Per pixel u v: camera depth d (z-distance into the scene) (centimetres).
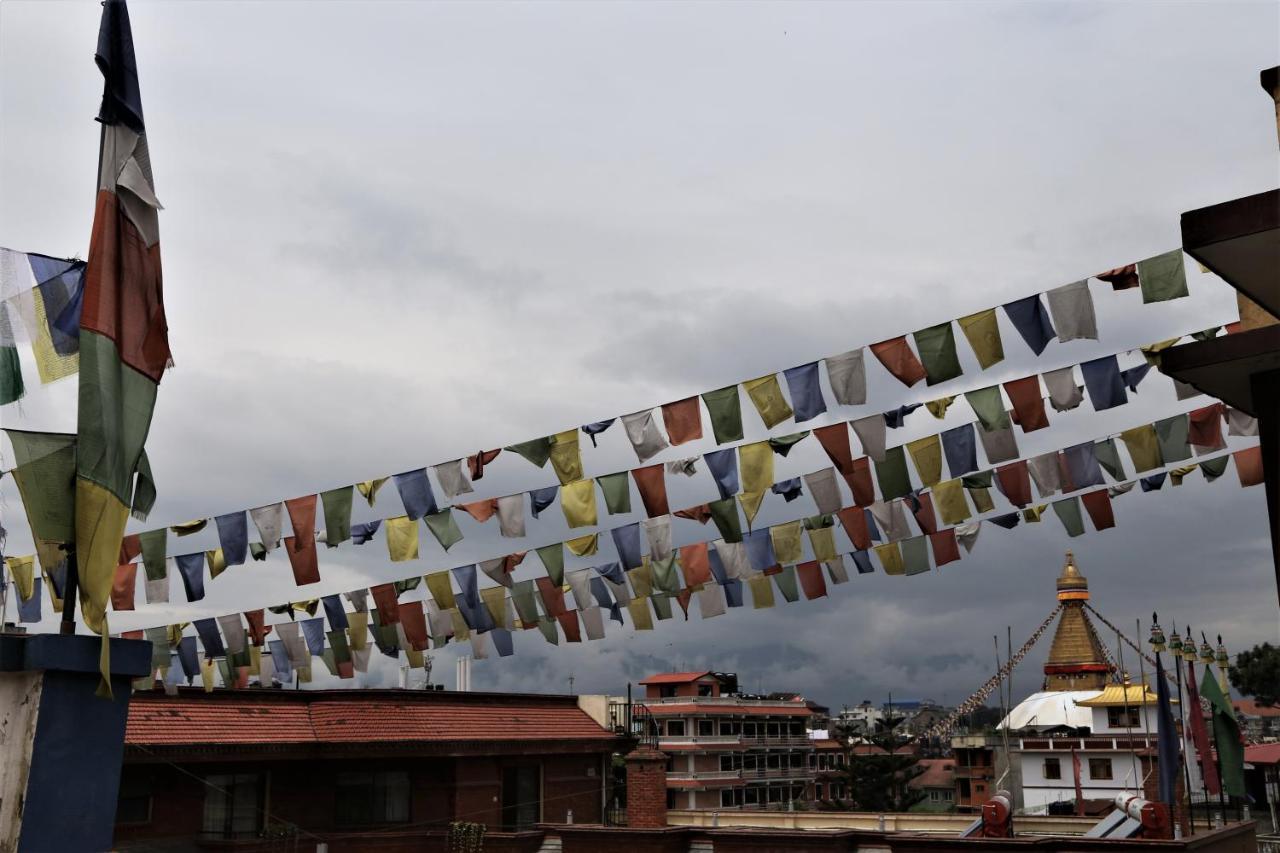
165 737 1766
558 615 1474
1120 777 5175
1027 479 1252
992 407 1151
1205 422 1204
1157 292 1023
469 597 1457
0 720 762
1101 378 1109
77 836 756
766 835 1741
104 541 796
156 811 1775
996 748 6016
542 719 2459
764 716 6594
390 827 2056
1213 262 656
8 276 830
